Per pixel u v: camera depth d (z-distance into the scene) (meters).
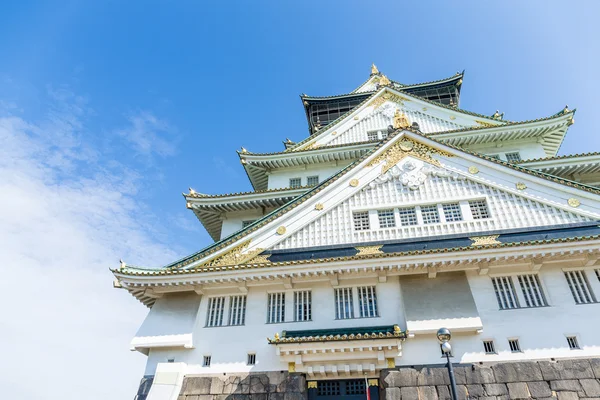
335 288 16.72
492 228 16.69
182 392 15.09
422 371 14.07
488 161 18.38
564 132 23.91
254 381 15.03
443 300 15.20
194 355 15.98
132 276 16.70
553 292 14.95
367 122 28.67
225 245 17.94
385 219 18.22
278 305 16.89
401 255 15.19
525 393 13.25
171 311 17.03
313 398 14.82
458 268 15.57
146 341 16.03
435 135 24.98
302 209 18.91
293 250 17.58
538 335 14.23
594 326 14.09
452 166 18.92
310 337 14.48
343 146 25.31
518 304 15.06
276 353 15.12
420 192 18.53
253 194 22.73
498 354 14.08
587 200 16.22
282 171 26.84
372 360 14.55
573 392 13.04
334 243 17.64
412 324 14.67
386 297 16.03
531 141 24.56
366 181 19.34
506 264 15.35
